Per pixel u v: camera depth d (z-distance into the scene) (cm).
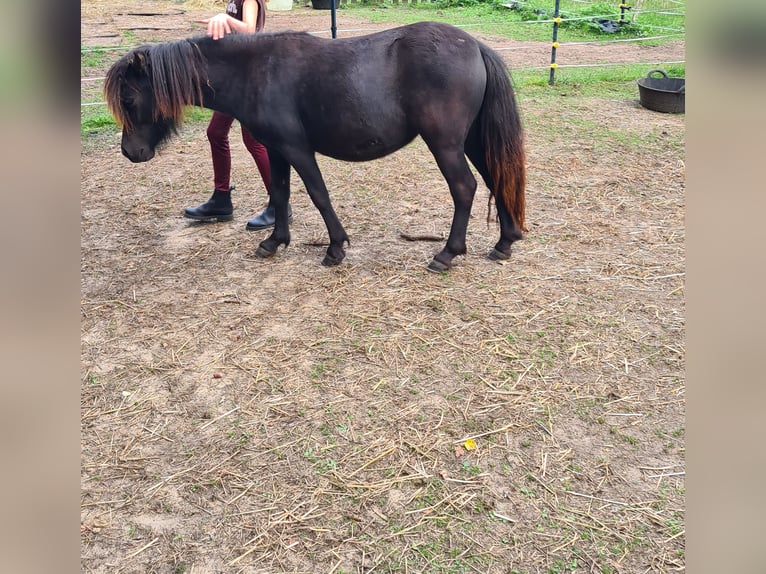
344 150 341
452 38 315
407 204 467
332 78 320
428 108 317
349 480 222
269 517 208
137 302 343
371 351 293
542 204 457
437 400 260
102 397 268
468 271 362
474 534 199
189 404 263
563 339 298
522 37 1128
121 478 226
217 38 334
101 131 666
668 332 302
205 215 439
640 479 218
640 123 649
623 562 188
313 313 326
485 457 230
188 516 210
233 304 338
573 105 723
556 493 214
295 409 258
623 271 359
